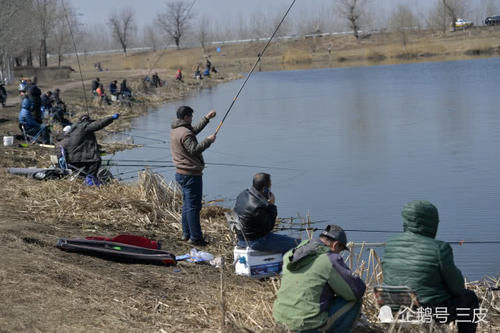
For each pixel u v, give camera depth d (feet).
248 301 19.21
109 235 25.89
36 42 134.62
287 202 39.40
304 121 80.23
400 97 104.27
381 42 310.86
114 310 16.81
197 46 366.02
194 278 21.38
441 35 296.51
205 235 28.07
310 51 315.37
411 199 39.06
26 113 52.80
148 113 98.12
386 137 63.93
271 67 255.29
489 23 295.07
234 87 153.38
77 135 36.09
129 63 249.34
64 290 17.54
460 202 37.73
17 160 43.98
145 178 31.78
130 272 20.98
